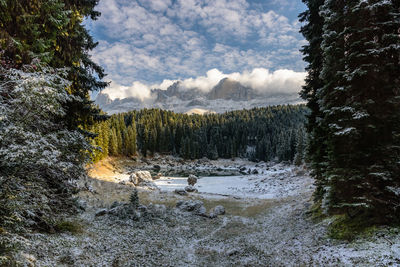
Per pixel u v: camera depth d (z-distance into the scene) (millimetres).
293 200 23609
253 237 14117
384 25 8516
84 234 11156
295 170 45625
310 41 14414
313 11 14148
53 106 6223
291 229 13766
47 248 7988
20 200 5883
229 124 155125
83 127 12727
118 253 10000
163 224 16703
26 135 5281
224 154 128375
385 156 8383
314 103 14859
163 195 28906
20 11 7770
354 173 8938
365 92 9023
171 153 120562
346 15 9484
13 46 7465
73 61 11172
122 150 93562
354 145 8961
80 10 11102
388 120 8445
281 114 172875
